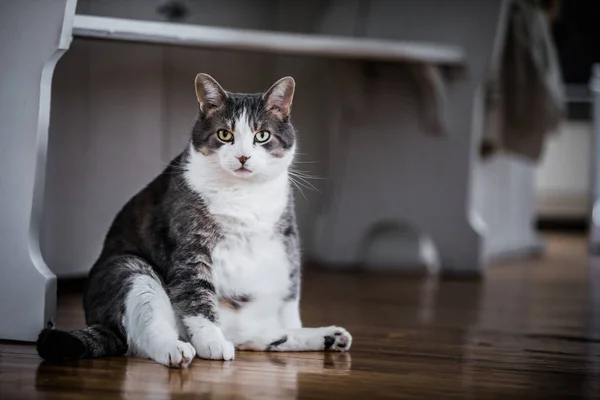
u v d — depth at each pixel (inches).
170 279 68.1
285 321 73.1
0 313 73.1
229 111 69.0
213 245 68.1
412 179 135.5
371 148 138.2
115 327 66.6
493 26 127.3
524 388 61.4
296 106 143.2
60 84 106.7
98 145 110.6
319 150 146.9
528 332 86.4
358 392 58.6
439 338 81.6
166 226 69.3
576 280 132.5
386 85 135.5
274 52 104.1
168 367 63.6
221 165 67.6
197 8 125.3
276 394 57.1
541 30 142.1
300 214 145.0
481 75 129.1
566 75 215.8
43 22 72.1
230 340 71.1
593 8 212.4
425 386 61.0
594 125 183.5
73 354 63.4
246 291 69.6
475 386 61.6
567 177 223.8
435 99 129.4
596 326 91.0
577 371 68.1
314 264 144.2
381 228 142.4
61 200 108.1
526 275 137.9
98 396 55.4
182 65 119.3
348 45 108.9
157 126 115.9
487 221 156.7
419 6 131.6
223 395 56.4
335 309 99.0
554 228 230.8
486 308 102.7
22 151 73.0
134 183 114.0
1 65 73.2
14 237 72.9
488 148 143.6
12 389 56.7
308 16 144.6
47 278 72.6
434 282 125.8
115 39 81.2
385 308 100.7
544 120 138.3
